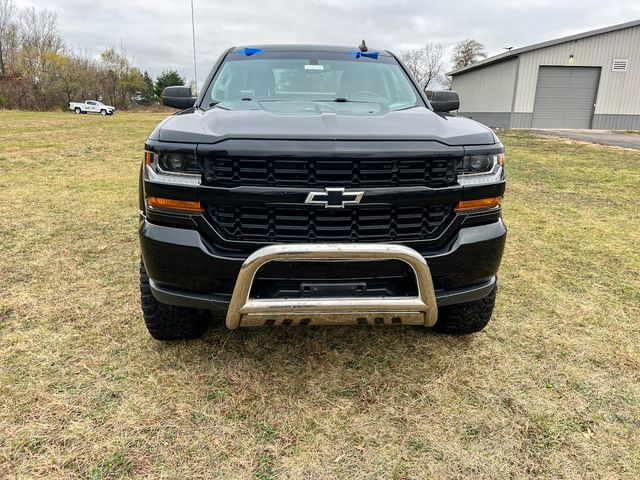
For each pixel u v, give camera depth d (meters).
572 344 2.72
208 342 2.69
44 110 49.72
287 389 2.29
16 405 2.09
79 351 2.55
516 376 2.41
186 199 2.00
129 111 61.88
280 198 1.94
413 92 3.15
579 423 2.06
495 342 2.74
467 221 2.12
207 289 2.08
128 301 3.15
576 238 4.78
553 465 1.82
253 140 1.94
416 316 2.08
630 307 3.20
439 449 1.91
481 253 2.15
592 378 2.39
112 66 62.50
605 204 6.37
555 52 21.98
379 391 2.29
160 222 2.08
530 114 22.88
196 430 1.99
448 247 2.10
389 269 2.04
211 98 2.93
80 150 11.52
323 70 3.23
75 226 4.89
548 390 2.29
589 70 22.20
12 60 52.41
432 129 2.15
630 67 22.06
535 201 6.54
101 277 3.55
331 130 2.02
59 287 3.36
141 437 1.93
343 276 2.02
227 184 1.96
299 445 1.92
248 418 2.08
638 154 12.03
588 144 14.70
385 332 2.86
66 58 55.19
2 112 38.47
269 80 3.11
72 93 53.12
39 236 4.53
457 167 2.06
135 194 6.55
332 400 2.21
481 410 2.15
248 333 2.80
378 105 2.79
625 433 2.00
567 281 3.65
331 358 2.56
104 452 1.84
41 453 1.82
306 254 1.92
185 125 2.14
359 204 1.96
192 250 2.01
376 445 1.93
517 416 2.11
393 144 1.98
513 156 11.63
